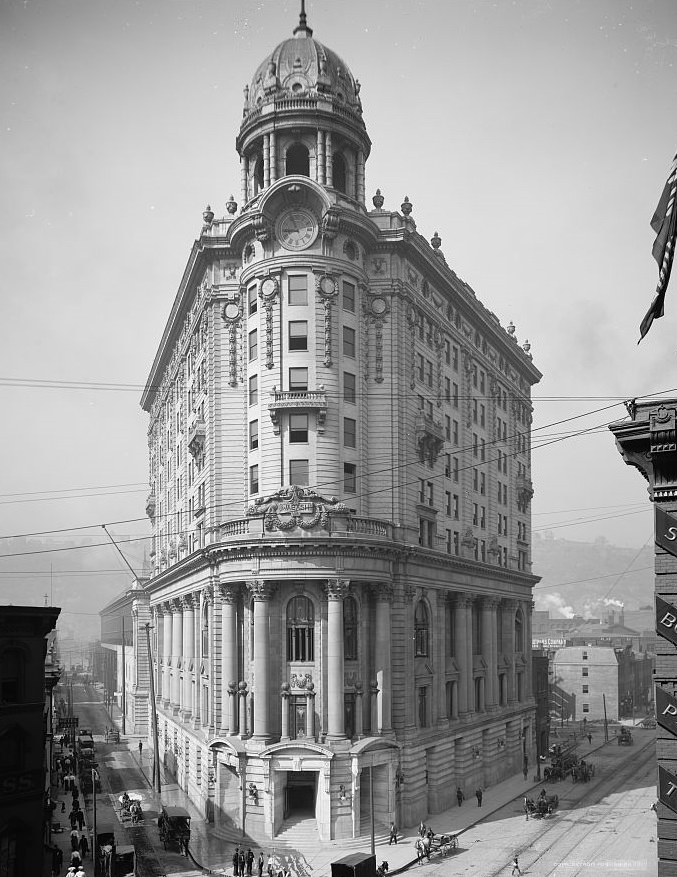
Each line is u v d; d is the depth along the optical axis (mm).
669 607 24578
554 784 81875
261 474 63844
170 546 95062
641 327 23984
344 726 58750
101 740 111938
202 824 62781
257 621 59062
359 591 60781
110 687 164500
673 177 23375
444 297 78875
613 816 66500
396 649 64000
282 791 57719
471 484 84000
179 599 83438
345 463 64188
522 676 95500
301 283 64312
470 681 77562
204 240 69125
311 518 59125
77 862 50094
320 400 62250
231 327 68625
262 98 68062
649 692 177625
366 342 67375
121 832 61312
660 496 25156
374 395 67312
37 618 46719
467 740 75000
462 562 75812
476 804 71562
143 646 118812
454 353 82000
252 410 66125
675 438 24562
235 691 61500
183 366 88500
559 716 143000
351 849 55406
